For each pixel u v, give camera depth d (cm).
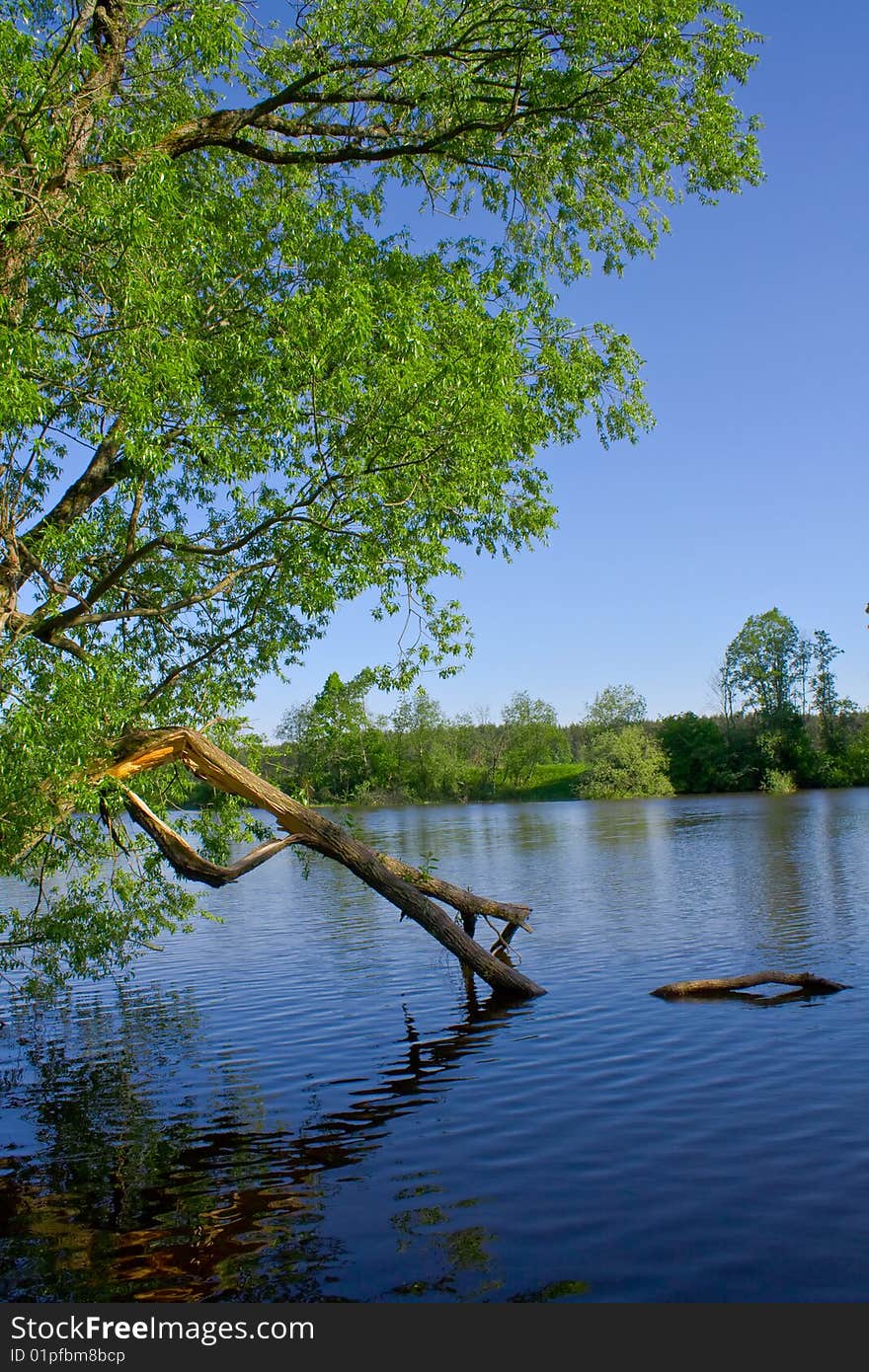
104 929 1290
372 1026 1344
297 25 1465
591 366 1691
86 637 1440
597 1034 1211
